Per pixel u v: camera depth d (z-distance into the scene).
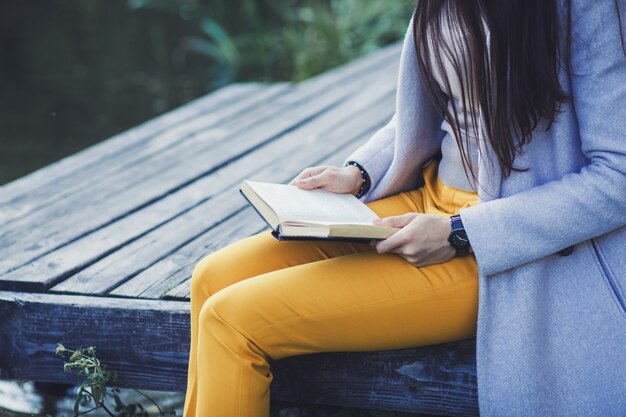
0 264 2.94
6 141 6.34
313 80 6.62
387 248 1.88
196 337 2.13
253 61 9.60
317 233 1.84
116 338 2.49
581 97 1.80
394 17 10.07
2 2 12.23
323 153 4.44
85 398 2.54
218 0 11.74
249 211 3.54
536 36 1.77
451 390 2.16
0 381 3.15
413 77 2.10
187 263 2.94
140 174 4.18
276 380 2.27
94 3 12.45
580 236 1.83
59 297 2.61
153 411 2.87
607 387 1.85
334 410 2.64
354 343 1.95
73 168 4.37
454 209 2.10
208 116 5.49
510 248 1.84
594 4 1.75
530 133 1.84
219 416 1.91
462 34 1.87
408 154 2.20
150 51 9.88
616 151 1.77
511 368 1.86
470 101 1.91
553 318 1.89
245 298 1.90
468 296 1.92
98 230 3.36
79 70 8.85
